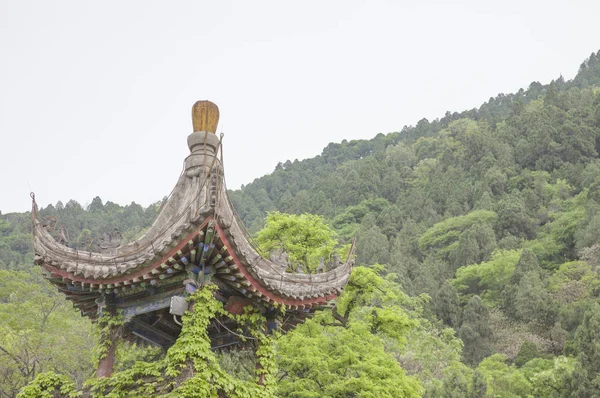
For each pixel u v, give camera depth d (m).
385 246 110.94
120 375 12.05
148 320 14.41
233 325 14.46
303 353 26.72
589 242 97.00
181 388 11.05
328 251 32.44
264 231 33.38
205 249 11.44
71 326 39.59
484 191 131.50
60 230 13.36
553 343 75.25
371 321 30.75
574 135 141.88
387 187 162.00
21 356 36.31
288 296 13.39
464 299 97.19
